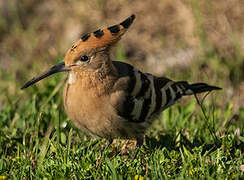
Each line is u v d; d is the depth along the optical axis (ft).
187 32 50.14
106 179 25.68
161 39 50.14
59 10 55.62
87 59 27.66
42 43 51.08
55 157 28.63
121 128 29.07
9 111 35.17
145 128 30.48
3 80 43.70
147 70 46.44
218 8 52.13
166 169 27.02
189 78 44.39
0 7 55.31
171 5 53.78
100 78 27.86
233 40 45.70
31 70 46.21
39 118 30.99
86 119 28.60
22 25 54.13
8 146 30.89
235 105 40.68
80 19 53.21
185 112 35.01
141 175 26.27
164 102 31.40
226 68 44.96
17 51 50.47
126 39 50.62
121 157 28.78
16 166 27.58
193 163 26.94
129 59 48.21
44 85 39.83
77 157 28.14
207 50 46.78
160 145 30.45
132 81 29.09
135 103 28.96
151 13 53.47
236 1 52.54
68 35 51.52
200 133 32.37
